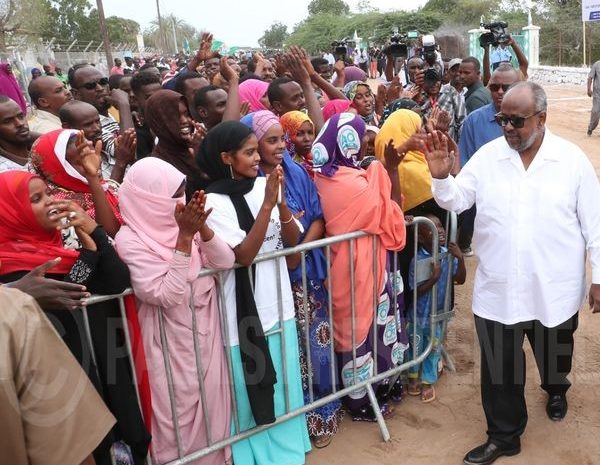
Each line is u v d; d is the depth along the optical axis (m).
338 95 5.07
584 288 2.90
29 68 25.16
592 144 10.52
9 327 1.57
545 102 2.62
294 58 4.45
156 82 4.65
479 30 23.39
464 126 4.55
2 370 1.53
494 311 2.92
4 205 2.17
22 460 1.60
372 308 3.13
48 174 2.67
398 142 3.55
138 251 2.41
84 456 1.71
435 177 2.82
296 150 3.57
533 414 3.37
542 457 3.01
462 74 5.96
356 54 29.80
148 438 2.49
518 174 2.76
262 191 2.78
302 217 3.04
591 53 26.92
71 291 2.21
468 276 5.34
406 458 3.05
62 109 3.69
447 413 3.42
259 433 2.91
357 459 3.06
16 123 3.57
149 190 2.42
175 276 2.38
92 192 2.54
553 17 28.80
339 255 3.04
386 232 3.07
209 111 4.11
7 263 2.21
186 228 2.34
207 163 2.78
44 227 2.24
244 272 2.70
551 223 2.74
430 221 3.31
